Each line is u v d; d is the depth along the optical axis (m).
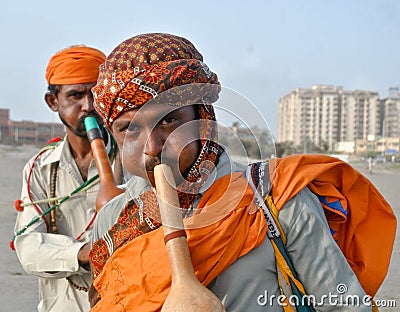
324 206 1.57
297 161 1.53
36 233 2.49
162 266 1.40
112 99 1.40
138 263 1.44
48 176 2.65
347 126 113.12
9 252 7.50
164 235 1.33
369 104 113.94
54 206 2.58
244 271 1.42
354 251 1.63
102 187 2.27
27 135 98.00
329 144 107.44
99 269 1.60
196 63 1.40
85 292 2.52
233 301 1.42
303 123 110.88
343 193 1.60
